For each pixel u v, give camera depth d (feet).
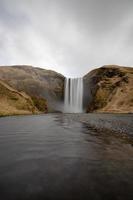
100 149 31.19
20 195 15.07
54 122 82.64
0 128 58.44
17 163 23.35
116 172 20.47
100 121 88.17
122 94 231.71
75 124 73.36
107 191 15.90
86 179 18.44
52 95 310.45
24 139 39.37
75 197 14.85
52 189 16.20
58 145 33.91
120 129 57.26
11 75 294.66
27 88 281.74
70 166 22.41
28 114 165.78
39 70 337.93
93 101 270.05
